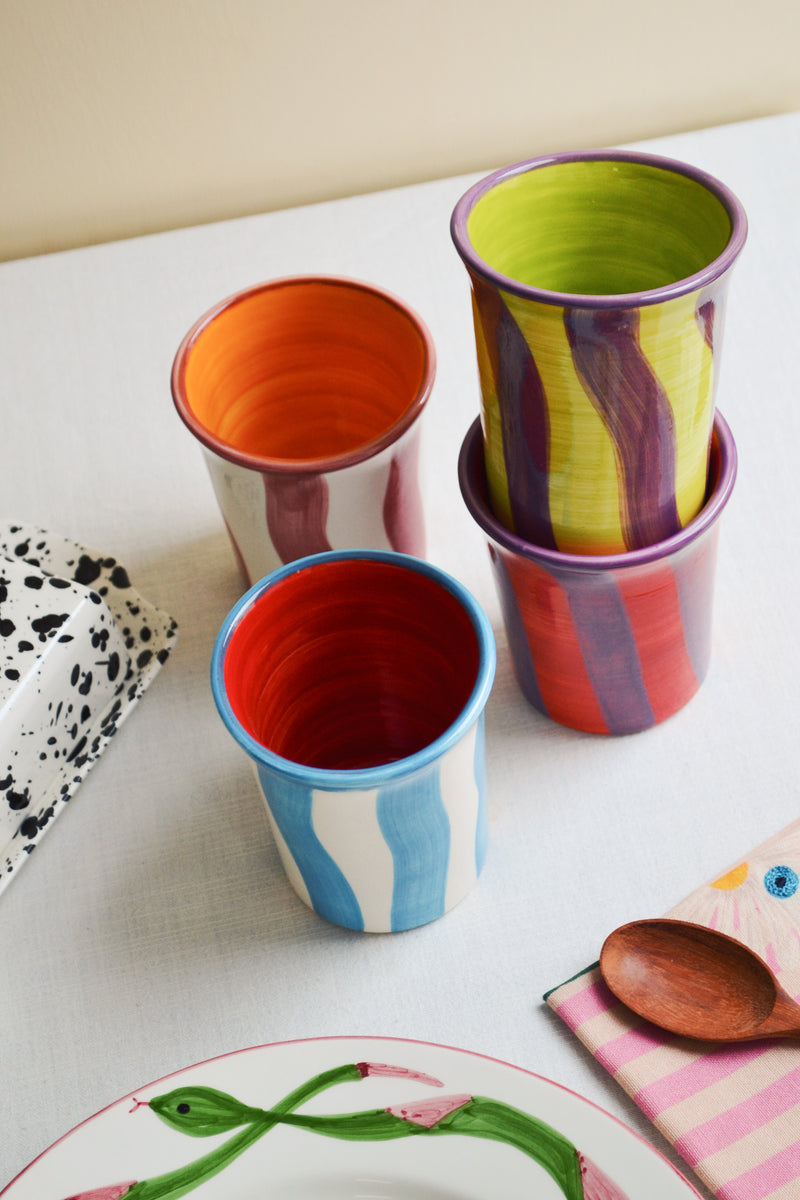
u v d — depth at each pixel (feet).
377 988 1.52
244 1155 1.24
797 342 2.30
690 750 1.72
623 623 1.54
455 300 2.53
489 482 1.57
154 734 1.84
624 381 1.26
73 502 2.23
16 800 1.66
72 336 2.61
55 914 1.65
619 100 3.16
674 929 1.46
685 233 1.39
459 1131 1.23
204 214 3.27
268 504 1.65
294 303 1.84
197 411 1.78
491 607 1.94
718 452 1.55
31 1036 1.52
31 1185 1.22
